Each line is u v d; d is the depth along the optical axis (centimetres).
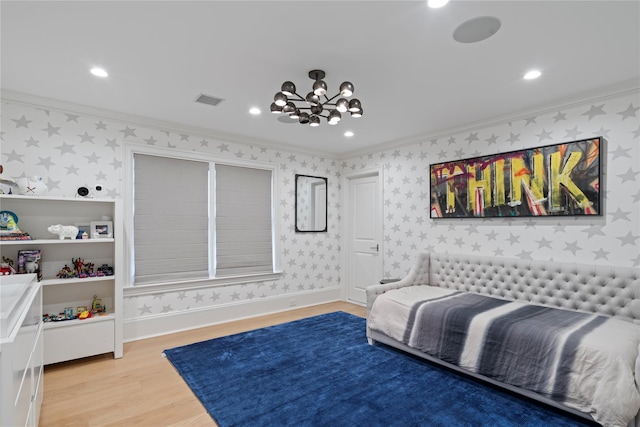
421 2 170
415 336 294
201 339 350
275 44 211
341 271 530
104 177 335
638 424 186
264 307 448
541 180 312
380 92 287
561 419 210
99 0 167
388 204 460
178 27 192
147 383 256
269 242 461
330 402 229
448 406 224
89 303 317
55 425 203
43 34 198
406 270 436
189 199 394
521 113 327
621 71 247
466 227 375
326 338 354
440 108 326
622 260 271
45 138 305
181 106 321
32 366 178
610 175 277
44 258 299
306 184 498
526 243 327
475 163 362
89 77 257
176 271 382
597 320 248
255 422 206
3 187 267
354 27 193
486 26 191
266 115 347
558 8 174
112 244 329
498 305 294
